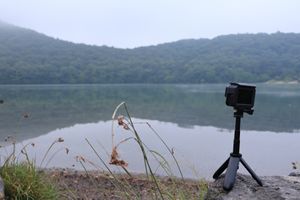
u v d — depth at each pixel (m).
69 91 91.12
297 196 2.62
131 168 11.80
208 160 14.14
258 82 164.00
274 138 21.61
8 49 173.62
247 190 2.72
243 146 18.62
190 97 67.56
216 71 169.75
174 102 53.06
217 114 36.03
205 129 24.89
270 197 2.62
